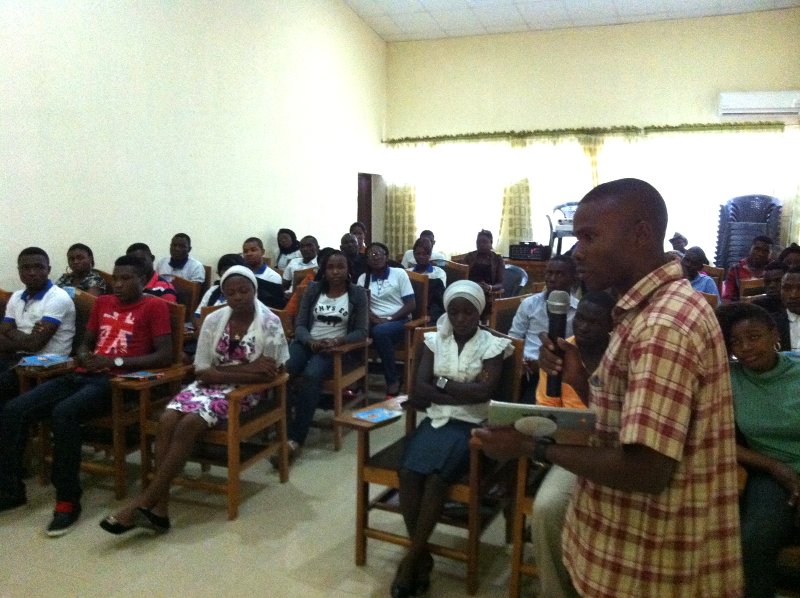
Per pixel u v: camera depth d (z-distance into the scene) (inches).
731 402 39.1
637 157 287.4
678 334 35.7
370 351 167.2
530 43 300.8
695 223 281.4
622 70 288.5
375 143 318.7
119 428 103.3
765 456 69.8
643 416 34.7
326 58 266.1
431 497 77.1
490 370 87.0
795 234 266.5
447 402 86.7
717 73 275.3
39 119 143.0
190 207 192.2
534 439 42.3
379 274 171.8
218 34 200.4
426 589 79.7
